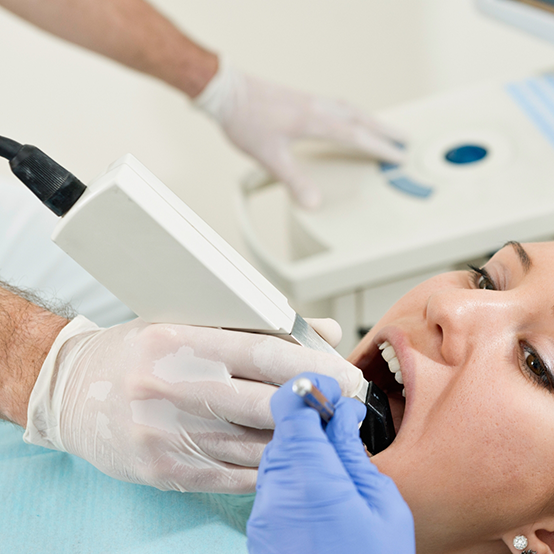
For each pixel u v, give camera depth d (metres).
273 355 0.58
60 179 0.48
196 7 1.88
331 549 0.51
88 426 0.65
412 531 0.54
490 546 0.70
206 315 0.56
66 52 1.79
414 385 0.69
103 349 0.66
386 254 1.18
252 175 1.53
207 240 0.50
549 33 1.40
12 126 1.88
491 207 1.21
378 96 2.17
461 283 0.82
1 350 0.72
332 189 1.37
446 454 0.65
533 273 0.70
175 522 0.73
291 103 1.44
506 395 0.64
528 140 1.37
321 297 1.22
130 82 1.87
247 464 0.65
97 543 0.72
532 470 0.63
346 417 0.54
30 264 1.14
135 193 0.46
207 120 1.97
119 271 0.52
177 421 0.62
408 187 1.31
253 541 0.53
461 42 1.94
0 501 0.75
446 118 1.51
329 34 2.00
